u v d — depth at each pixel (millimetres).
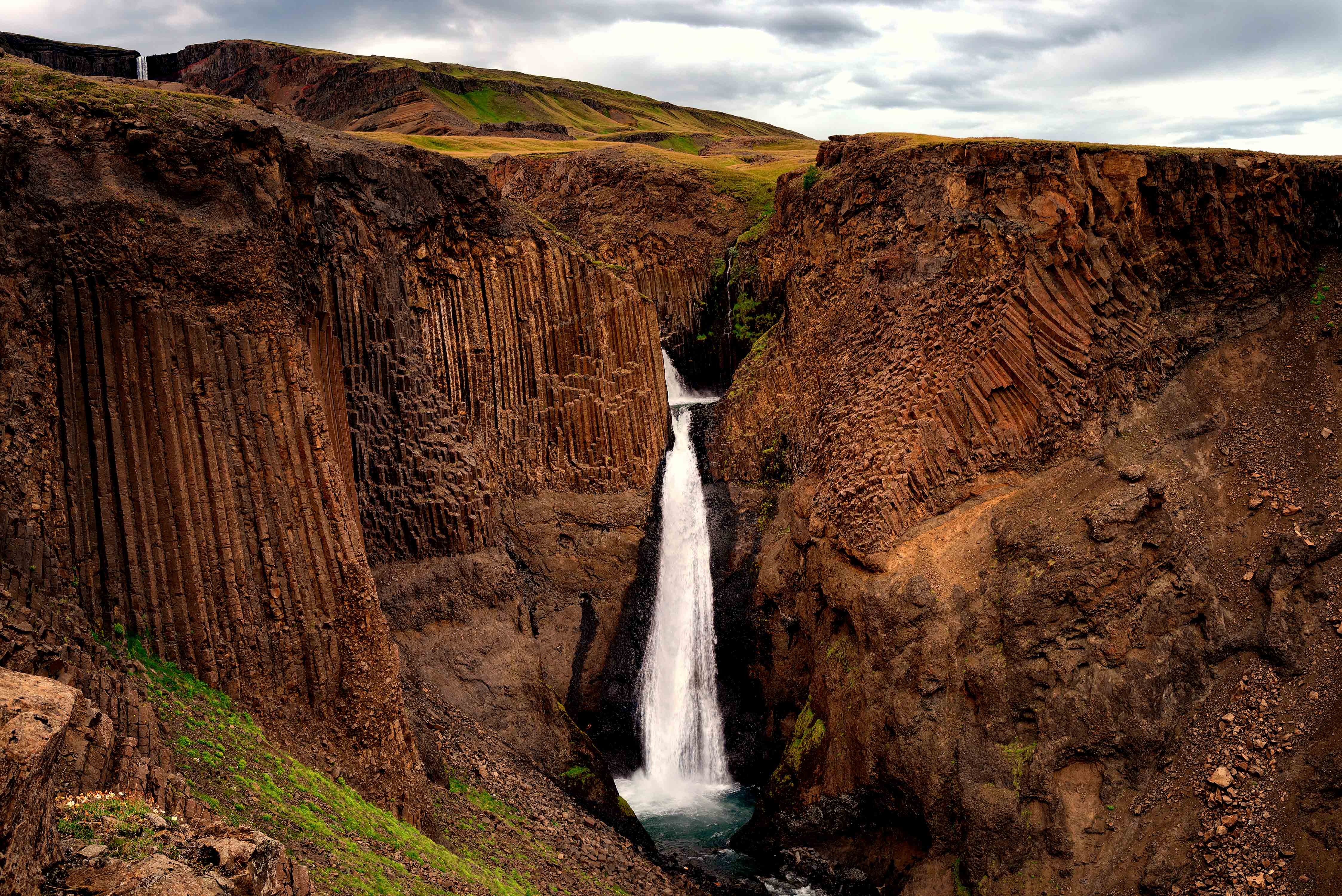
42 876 10562
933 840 31688
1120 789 29984
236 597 22984
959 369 37500
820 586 39125
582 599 44156
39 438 20609
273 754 21172
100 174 22609
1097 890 28719
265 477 24266
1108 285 36469
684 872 32781
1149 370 36250
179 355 23031
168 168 23688
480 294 43281
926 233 40062
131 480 21938
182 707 20406
